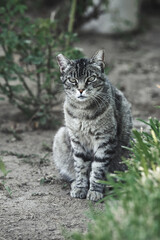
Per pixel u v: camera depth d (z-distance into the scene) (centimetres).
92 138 600
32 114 934
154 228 345
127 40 1611
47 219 513
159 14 2120
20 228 489
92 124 586
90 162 622
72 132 606
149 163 483
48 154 761
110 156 600
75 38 933
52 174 673
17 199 571
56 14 1180
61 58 627
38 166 704
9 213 527
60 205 559
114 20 1631
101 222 385
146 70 1281
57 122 909
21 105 935
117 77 1205
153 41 1634
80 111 589
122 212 402
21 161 722
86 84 590
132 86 1131
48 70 890
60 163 661
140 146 508
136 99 1034
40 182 629
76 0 1016
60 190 615
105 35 1653
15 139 836
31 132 886
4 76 888
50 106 921
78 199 586
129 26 1673
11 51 884
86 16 1244
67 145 651
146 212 371
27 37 884
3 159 728
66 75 611
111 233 369
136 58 1412
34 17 1744
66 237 454
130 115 660
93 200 579
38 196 586
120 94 657
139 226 353
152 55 1455
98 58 614
